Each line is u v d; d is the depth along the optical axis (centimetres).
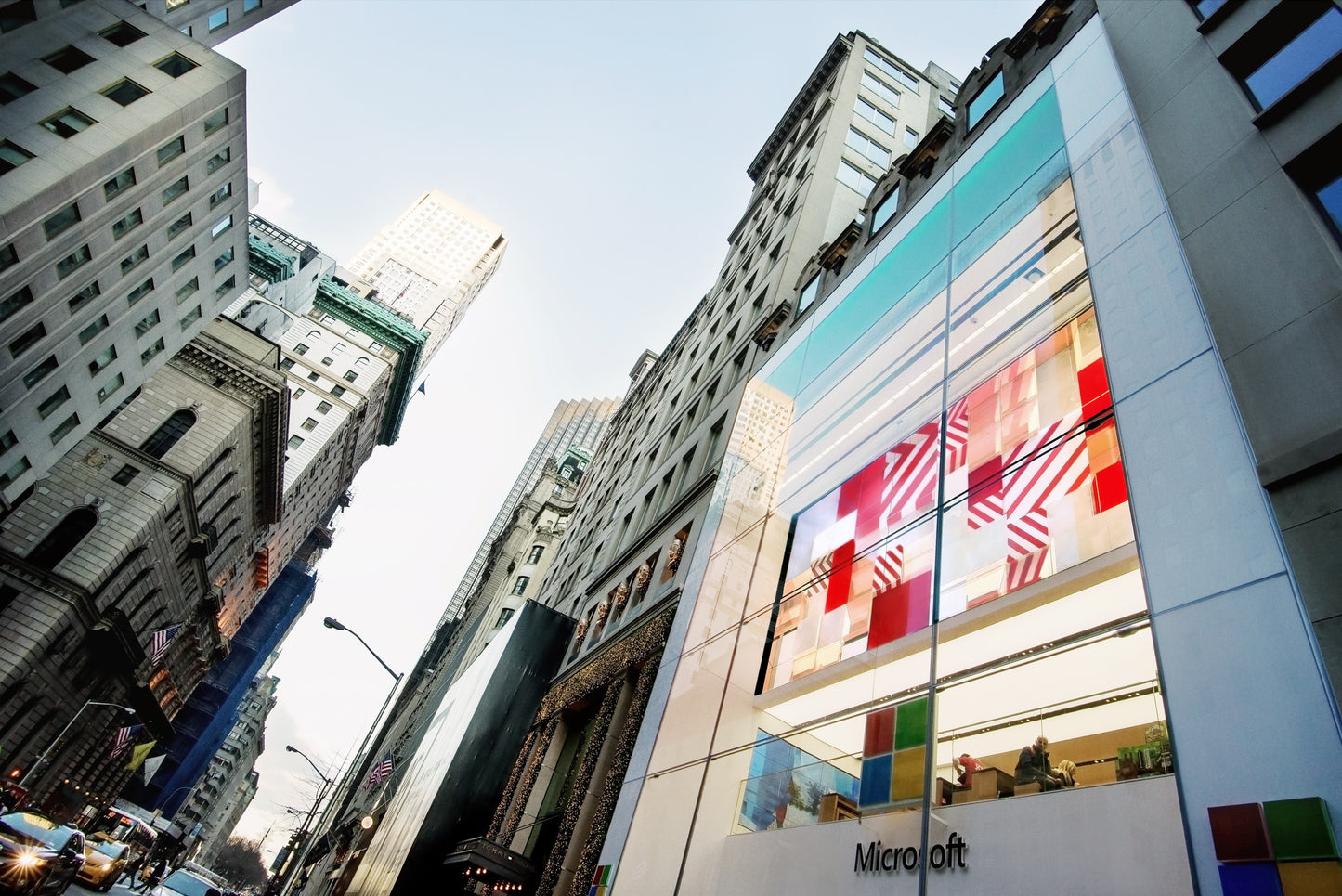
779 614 1598
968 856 795
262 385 5588
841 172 3872
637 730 1892
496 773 2764
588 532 4538
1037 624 921
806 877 1022
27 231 3425
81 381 4238
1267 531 696
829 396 2042
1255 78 1080
